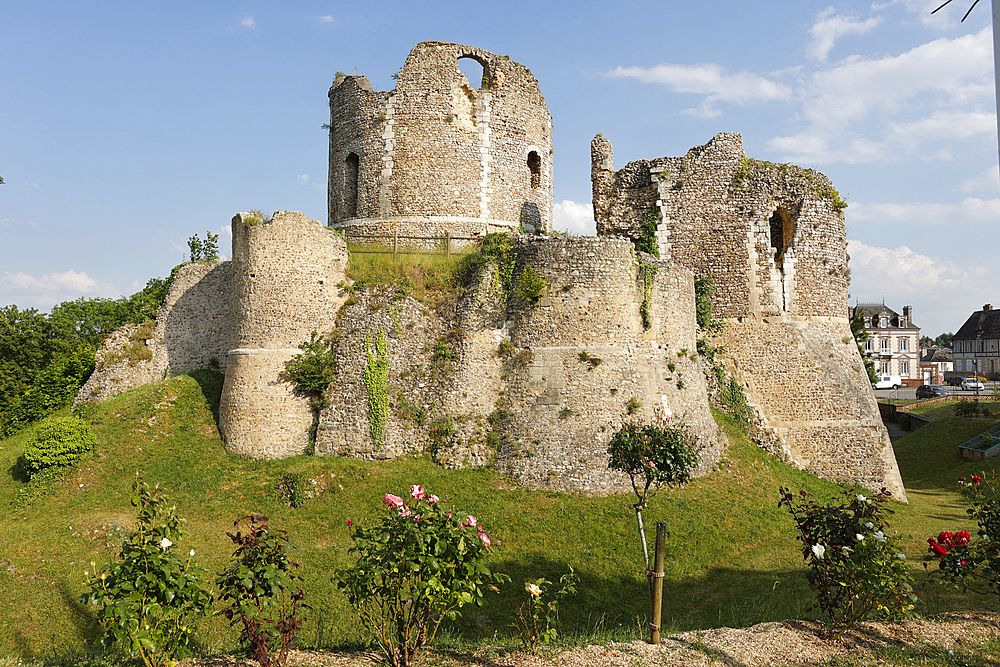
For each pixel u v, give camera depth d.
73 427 17.59
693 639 8.50
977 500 9.52
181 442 18.61
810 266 22.23
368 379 17.78
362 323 18.39
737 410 20.91
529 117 23.70
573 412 16.78
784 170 22.42
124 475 17.27
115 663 7.76
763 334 21.67
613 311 17.53
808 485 19.16
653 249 22.39
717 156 22.42
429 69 22.42
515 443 16.81
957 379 58.97
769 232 22.25
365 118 22.77
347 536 14.42
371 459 17.28
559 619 11.27
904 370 70.00
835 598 8.52
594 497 15.77
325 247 19.14
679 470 9.98
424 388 17.81
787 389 21.22
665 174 22.55
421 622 7.08
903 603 8.43
